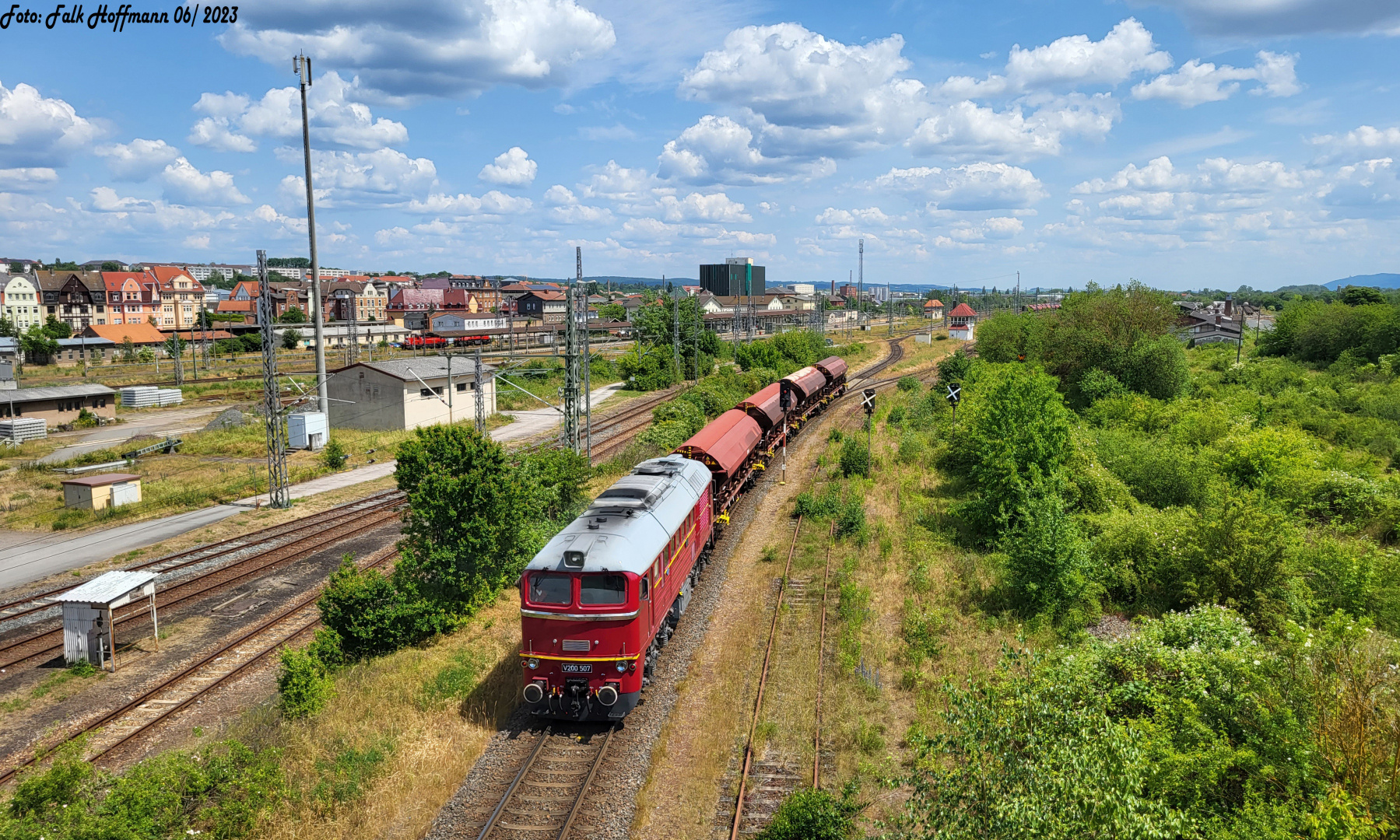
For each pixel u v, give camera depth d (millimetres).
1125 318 51156
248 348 120688
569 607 15758
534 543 24703
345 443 50438
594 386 79812
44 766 15352
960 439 37906
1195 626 16344
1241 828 10508
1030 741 10461
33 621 23109
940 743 11477
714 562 25953
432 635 20609
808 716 15984
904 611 21297
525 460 29500
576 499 30672
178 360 82750
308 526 32188
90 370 95688
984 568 23906
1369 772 10555
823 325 146250
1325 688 12062
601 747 15188
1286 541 20594
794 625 20547
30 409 57344
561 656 15805
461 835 12664
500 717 16406
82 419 59844
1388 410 41062
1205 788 11773
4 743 16469
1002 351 64062
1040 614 20141
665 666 18656
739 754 14891
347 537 30797
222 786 13266
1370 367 54031
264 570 27062
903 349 109000
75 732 16750
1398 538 25156
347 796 13555
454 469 22719
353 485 40406
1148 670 14945
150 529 32688
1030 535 21281
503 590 23422
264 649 20672
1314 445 34844
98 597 19953
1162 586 21469
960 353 59625
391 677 17797
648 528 18078
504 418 59969
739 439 32969
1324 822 9758
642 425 54094
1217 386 54719
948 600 21953
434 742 15234
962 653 18469
